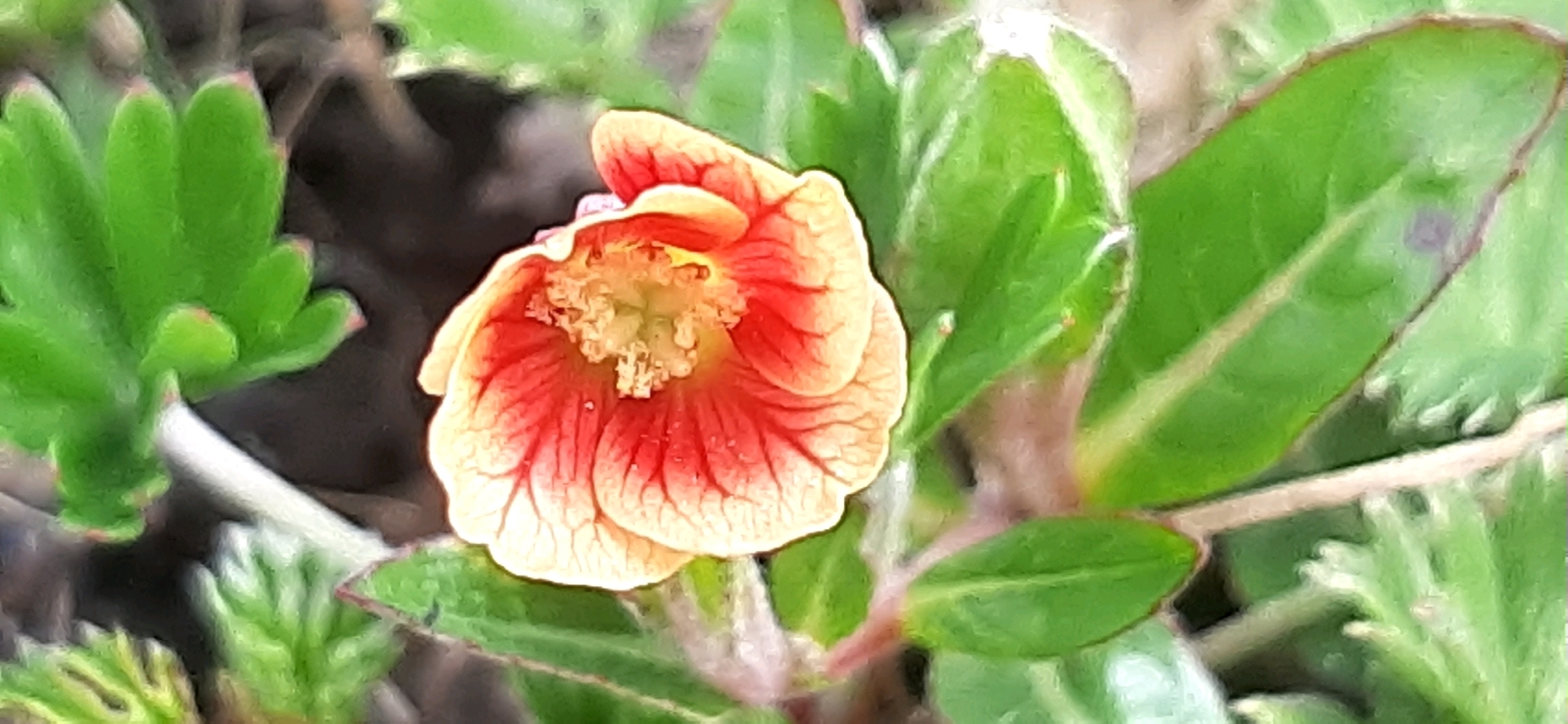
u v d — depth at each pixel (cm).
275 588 9
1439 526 9
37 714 9
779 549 8
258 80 12
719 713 8
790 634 8
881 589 8
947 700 9
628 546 7
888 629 8
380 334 12
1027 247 7
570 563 7
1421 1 10
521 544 7
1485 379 10
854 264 6
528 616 8
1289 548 10
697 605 7
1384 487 9
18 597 11
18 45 11
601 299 7
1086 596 7
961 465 9
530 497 7
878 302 6
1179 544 7
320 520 10
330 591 9
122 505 9
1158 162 9
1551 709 9
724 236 6
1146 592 7
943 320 7
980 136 7
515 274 6
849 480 7
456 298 12
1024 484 8
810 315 6
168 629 11
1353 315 8
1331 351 8
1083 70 7
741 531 7
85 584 11
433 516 11
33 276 9
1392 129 8
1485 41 7
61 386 9
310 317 9
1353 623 9
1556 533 9
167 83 11
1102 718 9
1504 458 9
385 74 12
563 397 7
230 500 10
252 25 12
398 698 11
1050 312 7
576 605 8
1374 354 8
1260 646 10
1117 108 7
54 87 11
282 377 12
